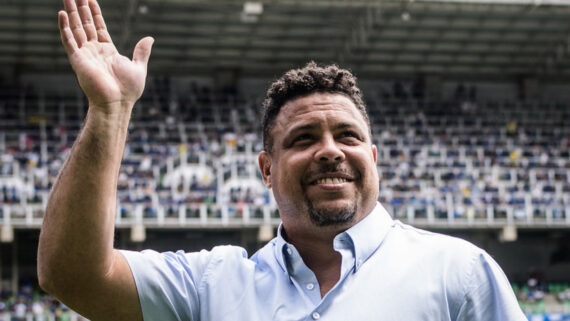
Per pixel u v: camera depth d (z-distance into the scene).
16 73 37.53
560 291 30.47
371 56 39.00
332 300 2.55
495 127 37.06
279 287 2.64
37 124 33.97
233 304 2.67
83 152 2.46
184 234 31.53
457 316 2.54
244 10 32.56
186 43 36.97
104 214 2.47
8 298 27.59
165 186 29.14
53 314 25.33
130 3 32.19
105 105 2.49
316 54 38.72
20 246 30.12
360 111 2.78
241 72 40.00
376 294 2.53
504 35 37.47
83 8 2.65
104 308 2.61
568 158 35.34
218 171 30.66
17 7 32.72
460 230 32.25
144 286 2.64
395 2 32.62
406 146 34.34
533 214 30.36
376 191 2.73
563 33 37.44
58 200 2.46
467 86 41.69
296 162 2.65
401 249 2.64
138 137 32.62
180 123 34.94
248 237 30.16
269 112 2.81
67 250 2.45
